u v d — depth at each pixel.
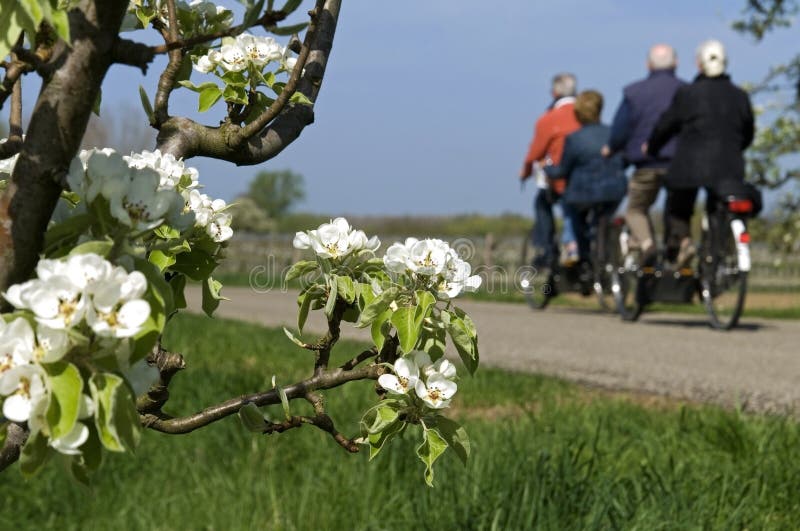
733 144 10.18
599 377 7.56
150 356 1.93
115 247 1.37
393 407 1.88
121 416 1.26
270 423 1.92
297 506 3.92
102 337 1.25
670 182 10.40
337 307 2.04
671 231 10.76
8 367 1.21
